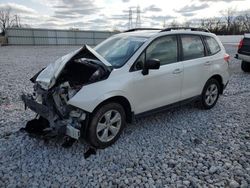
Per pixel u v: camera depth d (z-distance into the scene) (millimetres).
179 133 4613
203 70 5488
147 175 3297
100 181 3164
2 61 16969
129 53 4391
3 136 4344
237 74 10781
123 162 3594
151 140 4305
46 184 3092
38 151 3840
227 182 3168
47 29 44906
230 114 5664
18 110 5770
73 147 3967
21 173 3301
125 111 4312
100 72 3867
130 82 4105
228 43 34062
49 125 3992
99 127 3875
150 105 4551
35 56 21406
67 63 3902
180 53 5047
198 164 3568
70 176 3256
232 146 4121
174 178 3244
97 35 49188
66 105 3678
